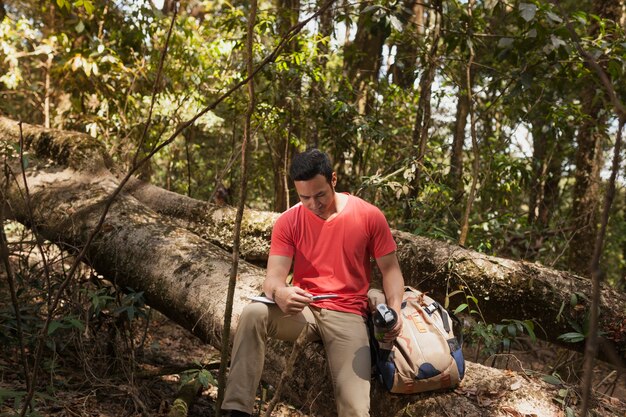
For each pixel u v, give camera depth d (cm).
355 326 254
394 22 445
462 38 491
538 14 423
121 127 665
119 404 336
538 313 363
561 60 449
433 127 721
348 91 605
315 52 560
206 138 898
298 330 262
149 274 369
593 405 257
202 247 378
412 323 254
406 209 532
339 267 261
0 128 485
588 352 114
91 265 397
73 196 423
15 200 429
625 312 347
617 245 898
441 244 393
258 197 845
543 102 531
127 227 394
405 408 253
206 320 334
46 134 464
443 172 561
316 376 278
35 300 431
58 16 686
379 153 660
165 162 895
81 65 586
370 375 248
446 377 247
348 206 263
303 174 246
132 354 364
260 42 579
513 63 461
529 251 639
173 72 648
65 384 339
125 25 630
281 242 268
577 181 667
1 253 253
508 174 573
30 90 680
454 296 384
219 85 655
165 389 379
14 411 268
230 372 249
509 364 407
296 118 607
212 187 811
